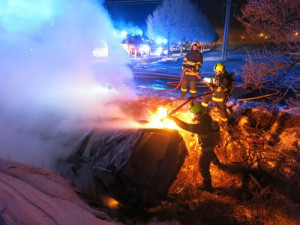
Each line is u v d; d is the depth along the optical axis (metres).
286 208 3.71
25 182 2.98
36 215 2.29
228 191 4.23
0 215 2.07
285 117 6.14
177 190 4.25
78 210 2.76
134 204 3.45
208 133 4.09
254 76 6.65
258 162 4.73
